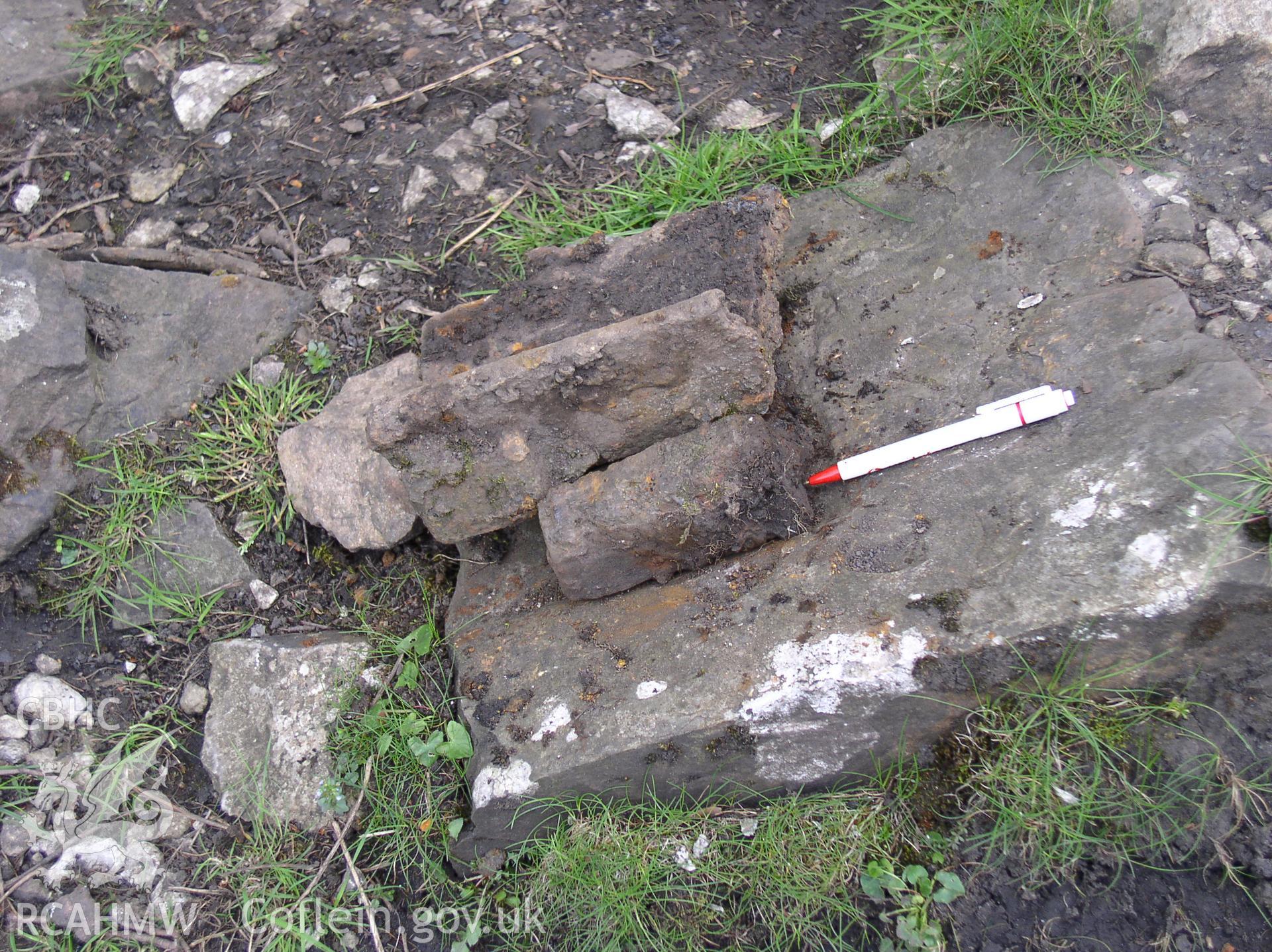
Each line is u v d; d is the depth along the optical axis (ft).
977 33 2.56
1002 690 1.92
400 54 3.11
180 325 2.70
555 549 2.14
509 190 2.86
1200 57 2.34
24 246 2.70
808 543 2.11
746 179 2.70
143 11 3.28
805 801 2.07
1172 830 1.92
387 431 2.13
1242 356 2.07
